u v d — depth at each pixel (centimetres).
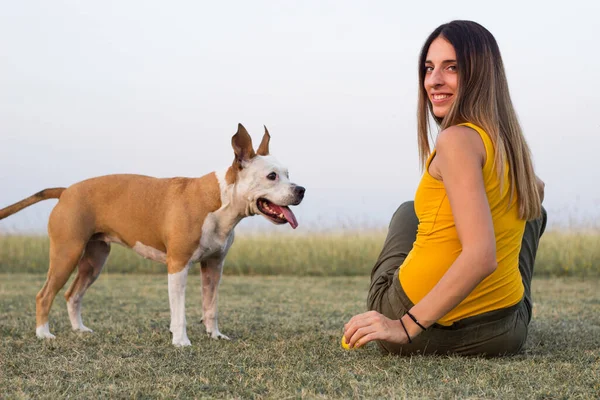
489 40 281
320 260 1079
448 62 286
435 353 322
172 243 416
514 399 250
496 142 266
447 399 251
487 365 302
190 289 796
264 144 462
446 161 260
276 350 362
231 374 299
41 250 1141
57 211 443
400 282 302
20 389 272
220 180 425
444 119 283
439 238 287
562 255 980
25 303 621
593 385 268
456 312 302
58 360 338
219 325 486
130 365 319
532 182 284
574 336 397
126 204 440
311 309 580
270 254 1096
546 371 290
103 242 475
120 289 766
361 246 1109
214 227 424
